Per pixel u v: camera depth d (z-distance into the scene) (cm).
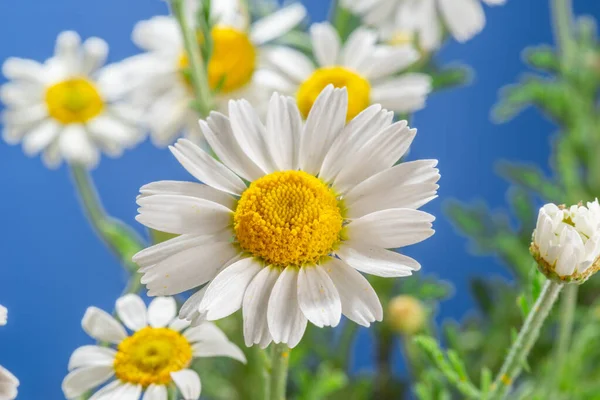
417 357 22
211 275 16
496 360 24
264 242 16
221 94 23
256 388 22
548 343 24
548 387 21
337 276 16
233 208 16
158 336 17
